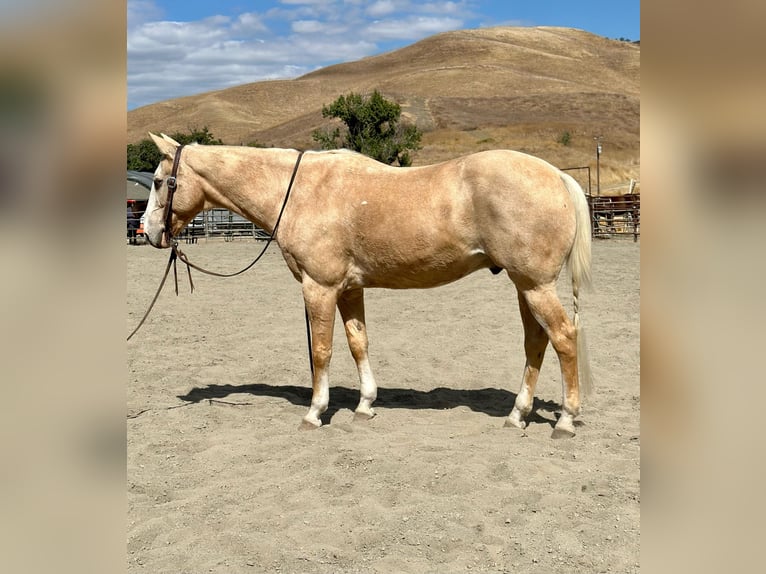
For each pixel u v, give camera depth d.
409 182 5.26
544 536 3.68
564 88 93.69
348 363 7.99
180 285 14.03
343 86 127.31
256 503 4.19
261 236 26.12
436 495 4.25
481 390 6.84
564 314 5.05
